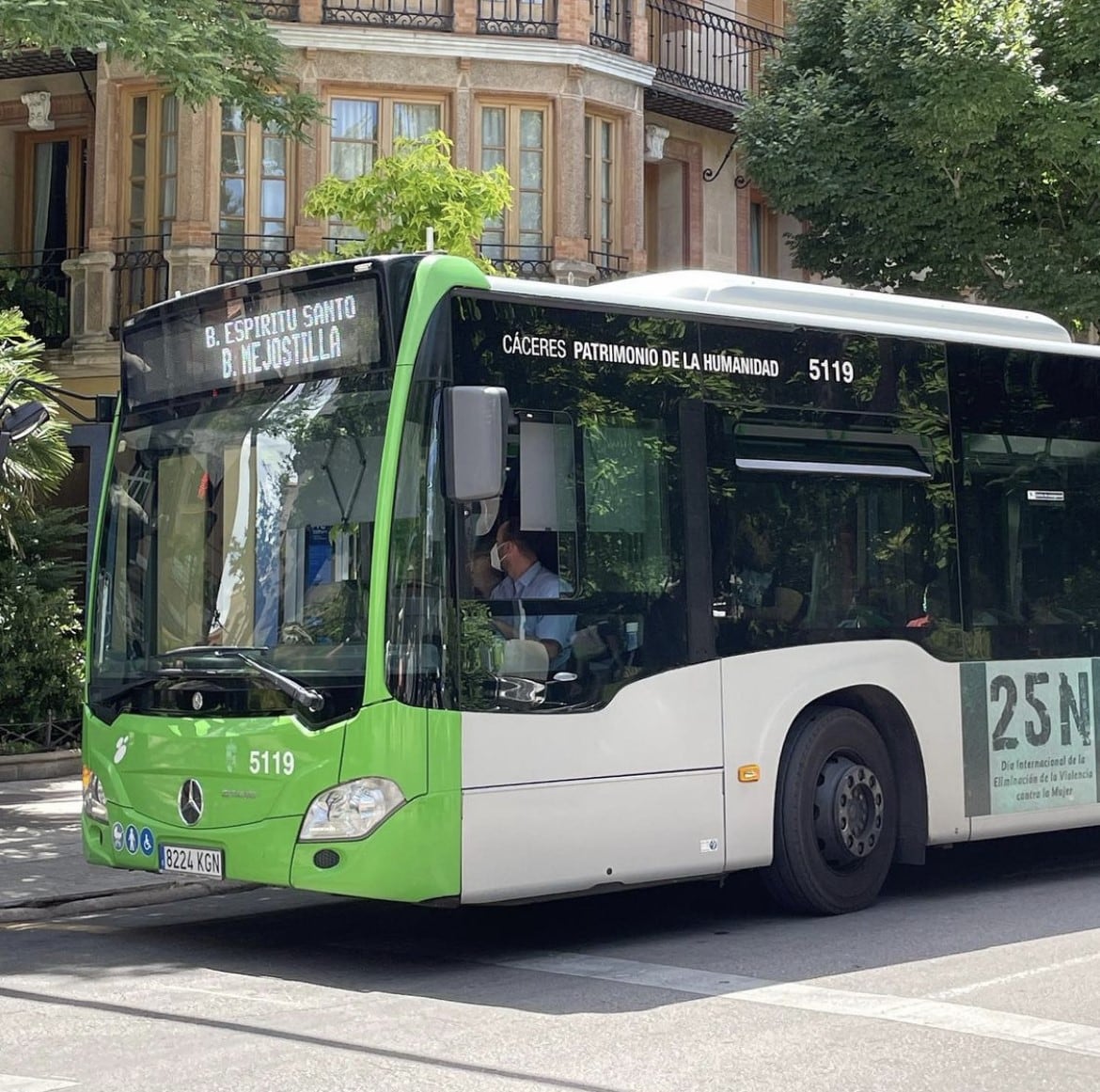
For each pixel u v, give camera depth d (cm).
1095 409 1111
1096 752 1085
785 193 2098
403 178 1605
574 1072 621
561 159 2244
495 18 2233
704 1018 709
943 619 1014
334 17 2170
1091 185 1948
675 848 884
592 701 853
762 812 922
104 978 822
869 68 1986
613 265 2338
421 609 800
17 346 1644
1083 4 1889
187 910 1056
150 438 916
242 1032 694
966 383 1045
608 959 852
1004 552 1048
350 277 834
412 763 791
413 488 805
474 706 809
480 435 786
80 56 2206
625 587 874
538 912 1011
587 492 865
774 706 928
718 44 2605
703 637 902
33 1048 671
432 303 820
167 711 866
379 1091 598
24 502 1658
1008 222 2056
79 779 1655
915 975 795
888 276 2127
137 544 909
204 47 1493
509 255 2234
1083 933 906
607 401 879
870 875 980
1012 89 1870
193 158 2130
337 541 820
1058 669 1066
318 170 2164
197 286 2125
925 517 1013
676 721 886
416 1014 725
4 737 1717
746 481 933
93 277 2189
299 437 846
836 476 973
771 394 952
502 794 816
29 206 2380
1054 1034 678
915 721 994
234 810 832
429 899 795
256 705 828
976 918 958
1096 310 1966
